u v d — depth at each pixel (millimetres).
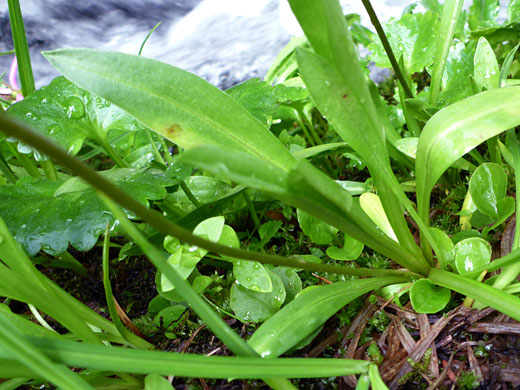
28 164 241
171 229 99
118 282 230
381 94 350
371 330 165
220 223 171
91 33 616
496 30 249
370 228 144
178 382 167
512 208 170
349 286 160
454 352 148
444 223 207
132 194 181
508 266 153
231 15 569
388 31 261
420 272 170
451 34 201
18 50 238
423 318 161
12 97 313
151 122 155
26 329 149
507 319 151
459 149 156
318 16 123
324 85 134
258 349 141
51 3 636
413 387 145
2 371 123
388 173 149
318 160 269
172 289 177
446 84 244
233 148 157
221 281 195
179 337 187
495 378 138
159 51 560
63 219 175
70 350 112
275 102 229
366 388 130
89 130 218
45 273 242
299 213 189
